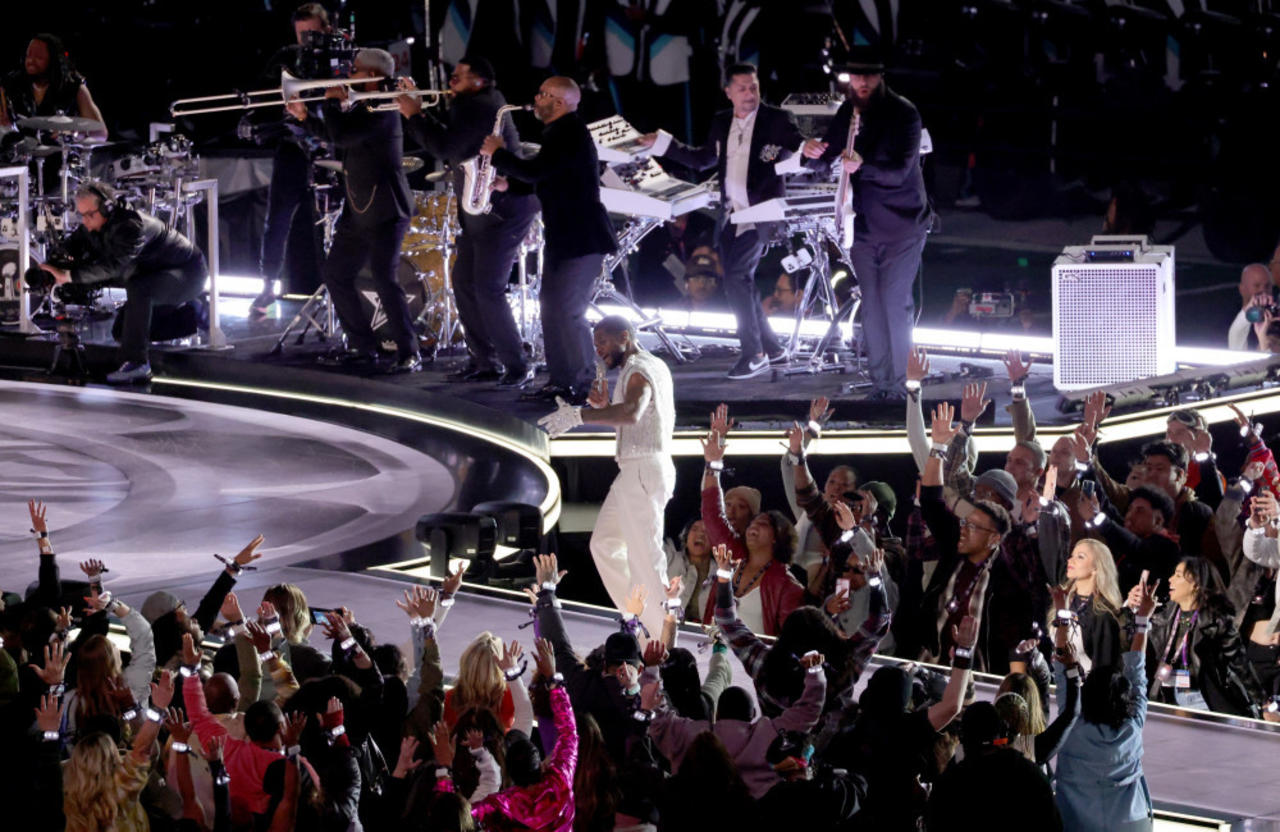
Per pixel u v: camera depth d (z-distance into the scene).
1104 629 32.31
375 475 48.94
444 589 29.25
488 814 23.38
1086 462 37.94
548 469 48.25
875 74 47.88
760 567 35.19
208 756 24.16
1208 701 34.72
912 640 34.06
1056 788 26.36
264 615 27.73
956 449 35.94
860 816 23.44
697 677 26.28
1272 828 26.30
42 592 32.91
